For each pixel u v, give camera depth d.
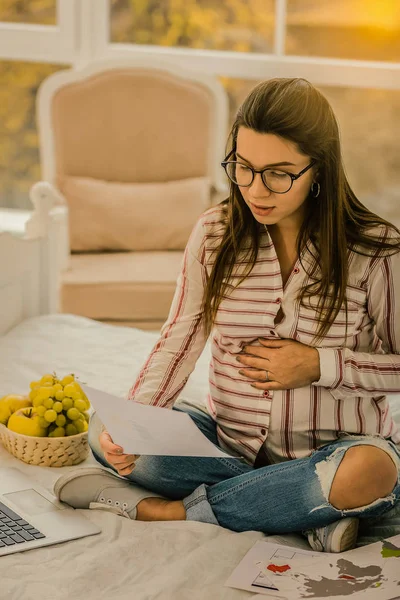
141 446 1.60
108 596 1.42
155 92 3.77
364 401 1.74
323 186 1.65
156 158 3.79
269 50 4.09
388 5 3.94
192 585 1.46
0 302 2.64
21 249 2.71
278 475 1.64
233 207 1.72
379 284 1.68
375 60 4.01
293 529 1.64
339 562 1.53
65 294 3.27
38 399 1.94
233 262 1.73
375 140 4.10
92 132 3.77
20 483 1.81
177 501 1.72
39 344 2.56
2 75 4.32
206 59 4.11
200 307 1.80
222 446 1.81
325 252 1.67
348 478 1.58
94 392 1.60
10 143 4.41
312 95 1.60
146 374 1.78
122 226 3.63
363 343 1.75
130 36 4.18
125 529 1.65
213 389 1.82
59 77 3.79
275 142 1.55
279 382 1.70
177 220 3.65
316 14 4.01
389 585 1.45
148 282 3.28
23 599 1.40
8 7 4.21
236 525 1.67
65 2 4.13
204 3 4.09
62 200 3.58
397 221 4.18
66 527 1.64
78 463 1.95
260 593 1.43
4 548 1.54
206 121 3.79
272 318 1.72
